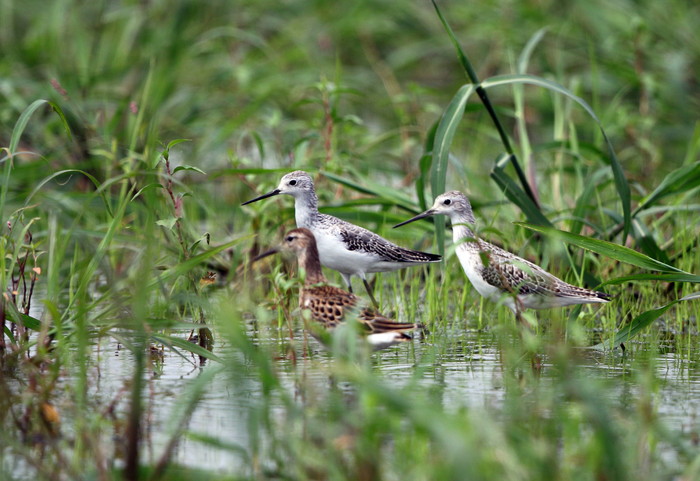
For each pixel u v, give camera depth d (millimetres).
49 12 26453
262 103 23094
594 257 14852
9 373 10734
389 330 10703
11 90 20391
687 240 15062
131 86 23375
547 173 18422
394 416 8953
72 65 23734
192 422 9305
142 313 8523
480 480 7055
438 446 8016
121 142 19047
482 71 25984
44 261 15930
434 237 15156
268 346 12344
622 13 24625
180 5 25344
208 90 23266
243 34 24375
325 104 17328
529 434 8703
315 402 9734
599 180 17672
